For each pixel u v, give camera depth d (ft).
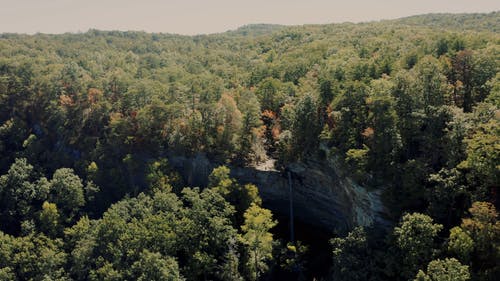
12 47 607.78
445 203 188.96
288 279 250.37
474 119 201.46
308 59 423.64
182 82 430.61
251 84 424.05
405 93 227.20
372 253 192.95
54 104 408.26
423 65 236.43
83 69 534.78
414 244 172.96
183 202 296.71
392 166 210.59
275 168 291.17
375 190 215.10
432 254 168.76
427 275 155.94
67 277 254.68
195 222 237.86
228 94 356.79
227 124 302.04
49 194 323.16
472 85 248.73
